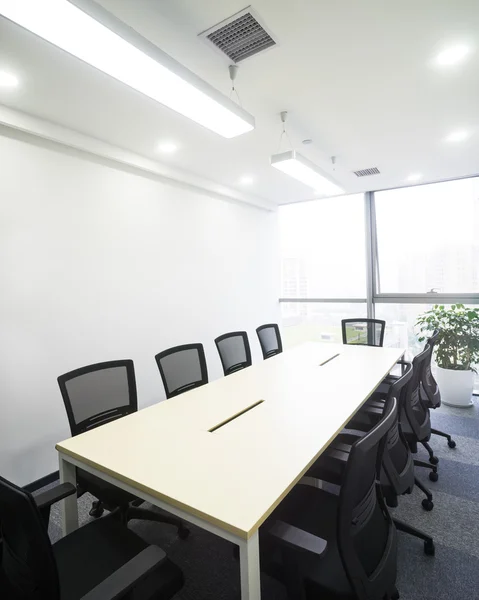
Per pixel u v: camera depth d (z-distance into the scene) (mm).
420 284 4789
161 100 1884
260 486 1273
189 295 4062
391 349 3754
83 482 1818
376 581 1145
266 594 1624
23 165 2592
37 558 966
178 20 1644
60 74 2037
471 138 3105
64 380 1971
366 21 1669
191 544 1975
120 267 3297
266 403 2146
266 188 4668
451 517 2148
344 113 2605
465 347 3969
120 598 961
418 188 4738
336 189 3771
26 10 1259
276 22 1667
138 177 3475
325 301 5508
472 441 3168
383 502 1397
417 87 2260
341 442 2027
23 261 2586
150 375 3584
